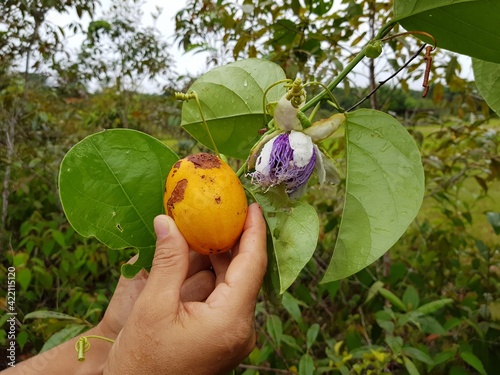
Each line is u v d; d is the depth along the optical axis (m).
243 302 0.25
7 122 1.07
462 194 1.14
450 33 0.27
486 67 0.33
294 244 0.26
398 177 0.27
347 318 0.73
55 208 1.16
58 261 0.91
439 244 0.80
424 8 0.26
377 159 0.28
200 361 0.25
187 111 0.33
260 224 0.26
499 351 0.61
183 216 0.25
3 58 1.09
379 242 0.26
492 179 0.77
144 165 0.28
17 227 1.16
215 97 0.32
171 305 0.25
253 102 0.32
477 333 0.62
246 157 0.33
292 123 0.27
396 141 0.27
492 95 0.33
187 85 1.11
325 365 0.60
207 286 0.34
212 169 0.25
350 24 0.75
